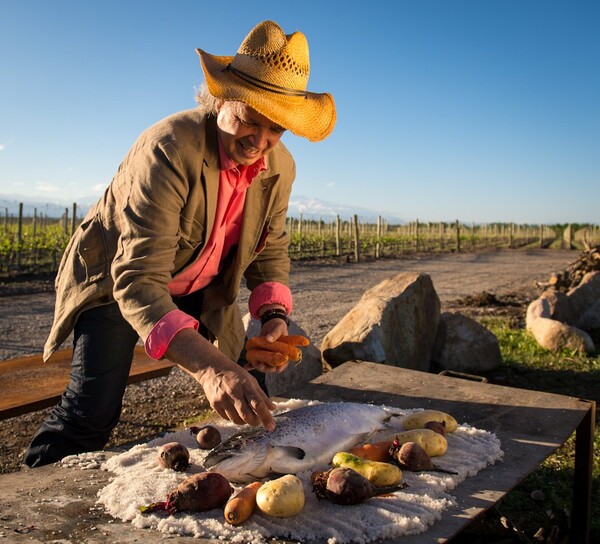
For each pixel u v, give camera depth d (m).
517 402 2.72
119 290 2.06
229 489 1.71
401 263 24.52
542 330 7.02
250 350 2.35
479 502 1.75
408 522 1.56
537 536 2.74
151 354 1.97
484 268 22.41
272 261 2.88
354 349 5.13
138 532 1.57
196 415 4.62
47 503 1.75
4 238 18.17
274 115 2.01
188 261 2.49
